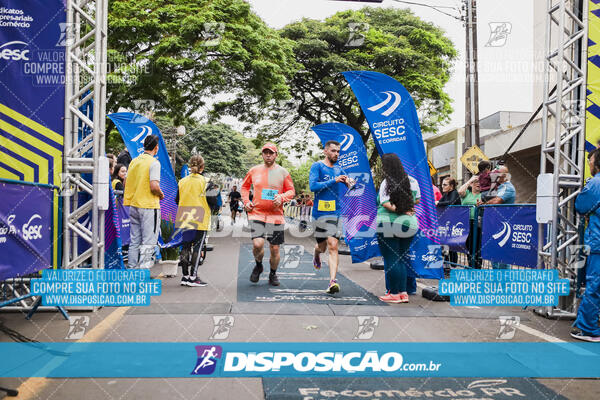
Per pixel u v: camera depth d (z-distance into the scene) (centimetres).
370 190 802
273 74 1669
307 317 476
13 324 442
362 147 906
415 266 636
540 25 1565
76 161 516
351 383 306
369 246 788
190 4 1502
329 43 2181
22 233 396
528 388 303
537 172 1883
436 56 2253
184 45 1448
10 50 507
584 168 532
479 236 743
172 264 746
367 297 596
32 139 511
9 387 290
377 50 2083
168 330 420
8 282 497
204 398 278
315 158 2416
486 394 292
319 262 669
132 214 613
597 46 535
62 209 506
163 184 892
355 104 2267
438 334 427
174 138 2138
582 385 310
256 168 667
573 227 536
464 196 877
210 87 1587
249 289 634
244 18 1638
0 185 359
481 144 2270
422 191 647
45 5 512
